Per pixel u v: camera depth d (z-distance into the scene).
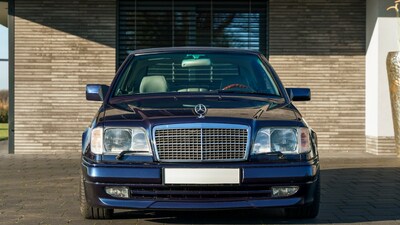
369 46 13.40
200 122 5.36
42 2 13.45
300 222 6.13
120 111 5.81
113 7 13.49
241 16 13.73
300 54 13.64
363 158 12.46
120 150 5.42
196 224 6.02
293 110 5.97
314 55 13.64
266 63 7.01
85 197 5.68
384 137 12.93
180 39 13.71
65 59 13.49
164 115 5.54
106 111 5.89
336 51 13.68
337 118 13.69
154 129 5.37
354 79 13.70
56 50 13.49
